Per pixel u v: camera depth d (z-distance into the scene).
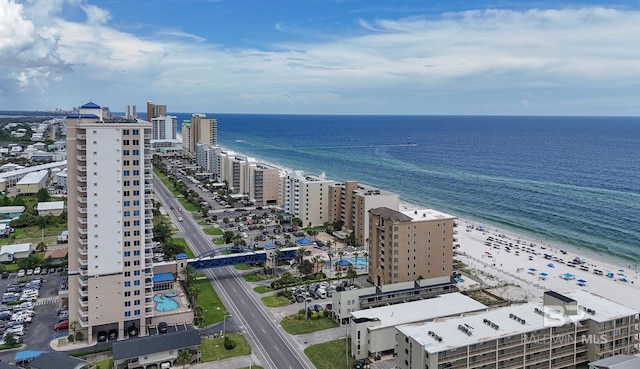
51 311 165.25
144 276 146.38
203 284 192.88
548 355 122.69
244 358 134.62
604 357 125.12
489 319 125.94
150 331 150.12
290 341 145.50
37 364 122.00
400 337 120.75
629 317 127.94
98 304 141.75
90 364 126.94
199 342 133.00
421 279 183.50
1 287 188.50
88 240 139.12
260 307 170.88
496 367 116.62
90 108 149.38
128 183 141.38
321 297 180.25
